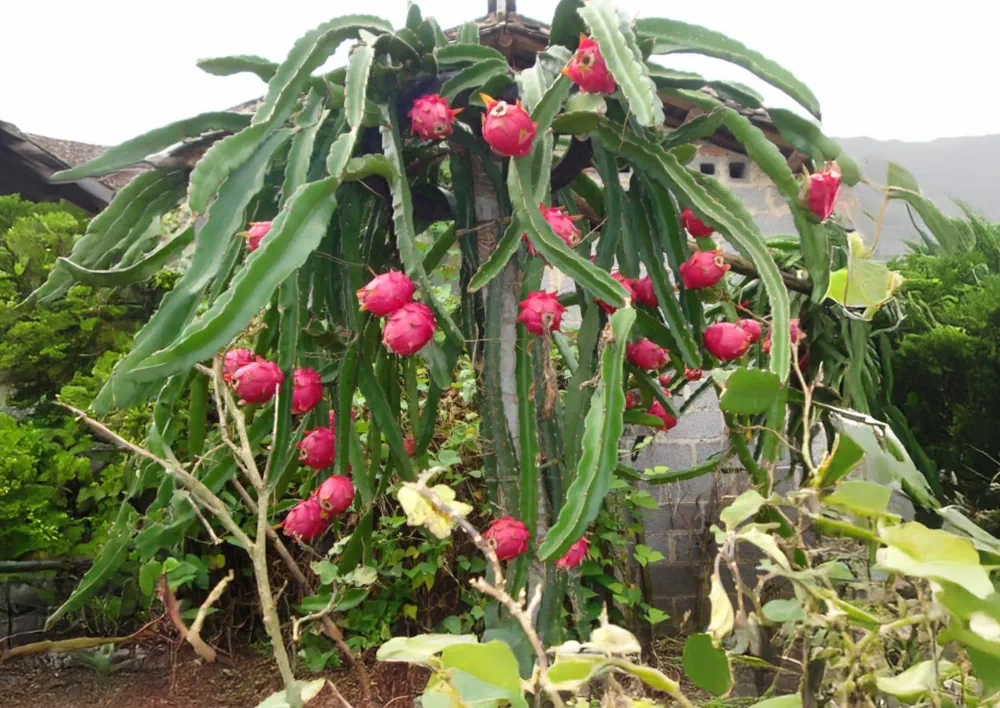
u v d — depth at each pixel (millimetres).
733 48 998
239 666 2205
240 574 2363
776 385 765
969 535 799
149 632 2162
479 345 1103
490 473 1024
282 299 901
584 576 2232
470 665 515
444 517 584
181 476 757
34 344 2578
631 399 1173
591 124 920
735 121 1012
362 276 1005
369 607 2057
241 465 855
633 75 784
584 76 839
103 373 2492
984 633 518
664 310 997
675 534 2555
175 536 1017
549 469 973
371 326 996
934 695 547
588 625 963
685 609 2492
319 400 1038
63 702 2021
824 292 1030
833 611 593
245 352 922
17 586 2498
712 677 602
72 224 2824
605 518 2234
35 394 2688
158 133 965
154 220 1097
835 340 1659
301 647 2049
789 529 859
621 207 985
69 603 986
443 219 1280
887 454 863
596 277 813
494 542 847
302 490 1262
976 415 1746
